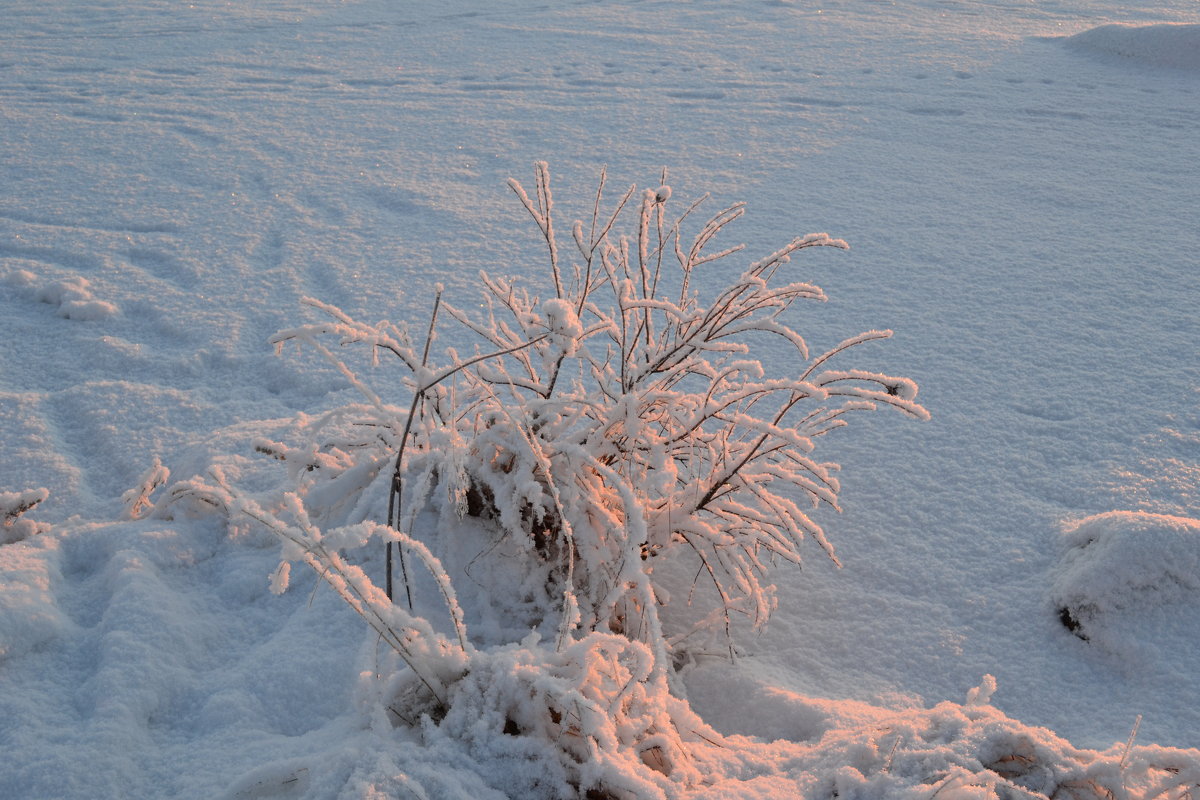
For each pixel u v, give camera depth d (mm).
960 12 13086
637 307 2701
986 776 1742
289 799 1746
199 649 2252
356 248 5566
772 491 3365
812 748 2076
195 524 2680
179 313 4711
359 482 2725
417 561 2559
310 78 9539
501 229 5871
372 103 8688
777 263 2766
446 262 5371
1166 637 2654
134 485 3393
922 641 2730
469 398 2814
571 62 10188
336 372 4172
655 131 7898
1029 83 9375
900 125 8078
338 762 1724
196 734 2012
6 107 8289
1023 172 6941
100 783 1829
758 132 7875
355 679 2150
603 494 2617
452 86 9312
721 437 2682
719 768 1981
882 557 3062
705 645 2686
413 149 7426
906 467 3514
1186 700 2488
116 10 12453
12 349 4379
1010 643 2715
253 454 3217
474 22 12188
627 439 2576
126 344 4387
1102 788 1818
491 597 2576
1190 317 4707
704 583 2924
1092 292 5008
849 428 3773
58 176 6660
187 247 5527
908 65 10008
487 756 1822
